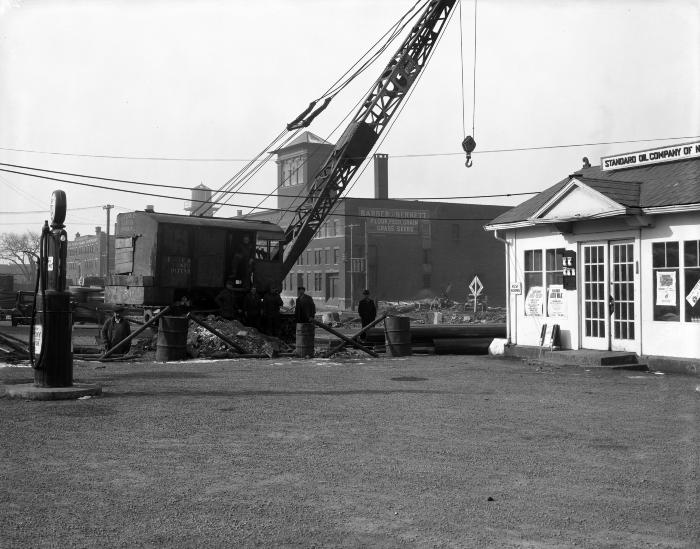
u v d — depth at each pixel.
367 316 23.50
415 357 19.44
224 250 26.25
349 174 33.41
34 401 10.29
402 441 7.93
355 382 13.13
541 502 5.75
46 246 10.89
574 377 14.02
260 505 5.61
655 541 4.91
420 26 32.25
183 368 15.48
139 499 5.72
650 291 15.42
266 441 7.85
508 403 10.66
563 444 7.84
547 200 17.45
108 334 18.62
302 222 33.47
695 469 6.79
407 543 4.84
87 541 4.80
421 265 80.62
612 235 16.22
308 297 24.22
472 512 5.49
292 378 13.67
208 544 4.77
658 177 16.64
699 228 14.45
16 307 31.64
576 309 17.12
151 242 24.81
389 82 32.41
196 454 7.22
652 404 10.62
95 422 8.78
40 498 5.72
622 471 6.71
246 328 22.39
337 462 6.96
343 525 5.18
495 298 84.69
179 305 24.62
